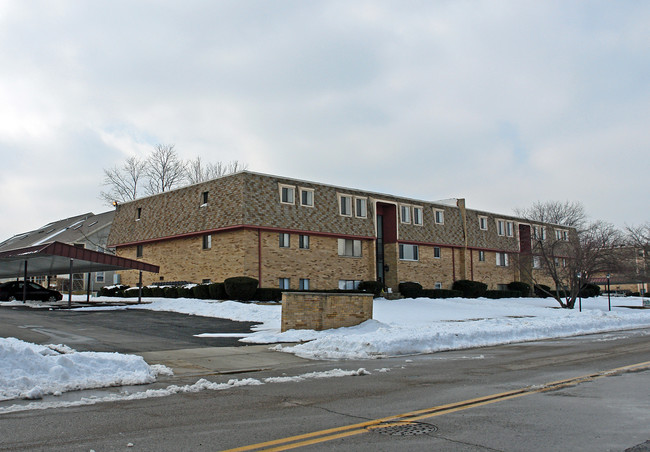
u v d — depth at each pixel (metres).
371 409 7.51
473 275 47.47
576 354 14.36
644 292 77.62
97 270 33.09
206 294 32.22
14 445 5.76
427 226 44.12
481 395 8.50
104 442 5.86
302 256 35.00
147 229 39.84
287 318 18.11
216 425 6.61
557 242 41.09
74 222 61.84
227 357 13.52
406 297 40.00
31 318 21.31
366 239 39.09
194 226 35.34
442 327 19.61
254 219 32.31
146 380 10.02
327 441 5.83
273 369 11.96
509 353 14.92
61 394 8.80
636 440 5.83
